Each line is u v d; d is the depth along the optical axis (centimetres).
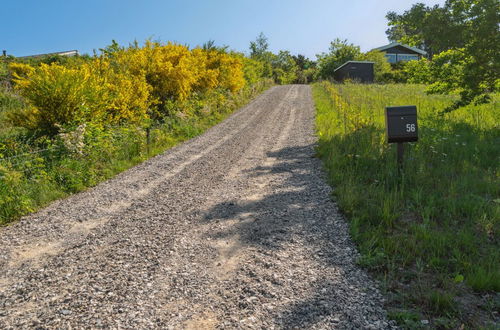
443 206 478
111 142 923
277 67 6550
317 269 351
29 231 481
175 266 371
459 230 411
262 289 320
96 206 577
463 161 650
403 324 264
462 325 259
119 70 1321
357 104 1656
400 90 2433
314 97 2572
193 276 349
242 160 884
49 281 348
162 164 873
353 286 319
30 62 2186
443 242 372
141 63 1482
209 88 2102
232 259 382
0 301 316
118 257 395
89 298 315
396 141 576
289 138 1152
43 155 764
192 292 321
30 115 955
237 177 726
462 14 1035
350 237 417
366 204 495
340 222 461
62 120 958
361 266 351
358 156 689
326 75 5288
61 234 468
